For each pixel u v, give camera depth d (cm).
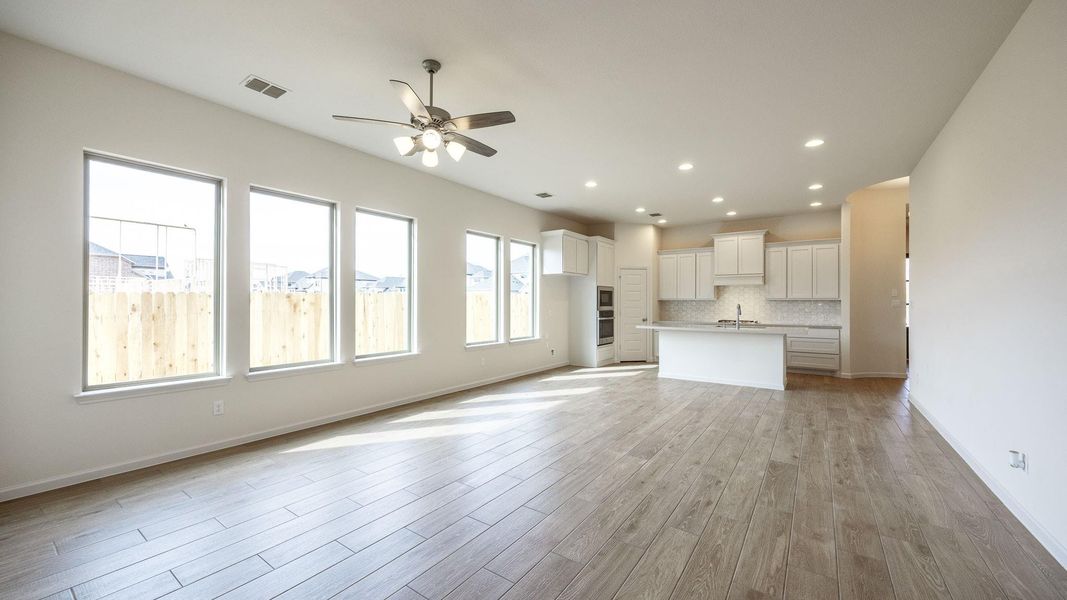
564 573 200
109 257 319
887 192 711
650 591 188
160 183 344
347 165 458
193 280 360
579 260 794
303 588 190
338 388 451
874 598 184
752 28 257
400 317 528
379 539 229
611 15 246
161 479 303
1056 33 212
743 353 638
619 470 322
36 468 280
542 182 590
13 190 274
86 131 299
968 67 296
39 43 281
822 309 777
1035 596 185
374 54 290
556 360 812
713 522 247
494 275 682
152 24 260
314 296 443
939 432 411
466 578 196
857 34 261
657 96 343
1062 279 210
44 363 284
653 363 866
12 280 273
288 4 241
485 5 239
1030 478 240
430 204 555
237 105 366
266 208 409
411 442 383
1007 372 269
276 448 367
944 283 396
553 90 334
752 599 183
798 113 371
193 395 349
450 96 346
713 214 805
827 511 260
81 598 184
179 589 189
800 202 705
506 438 394
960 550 220
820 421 451
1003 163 272
